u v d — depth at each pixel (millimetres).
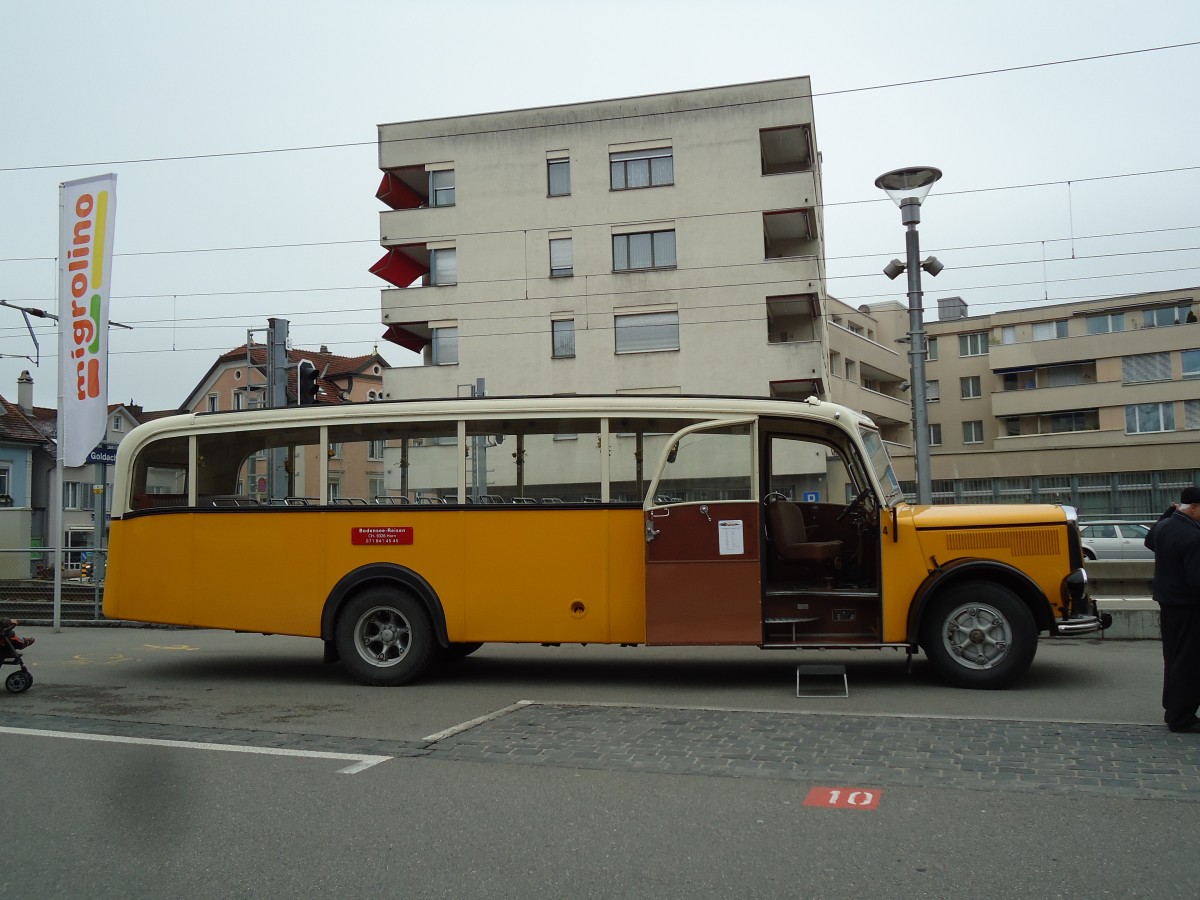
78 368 15758
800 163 40188
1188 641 6887
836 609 9273
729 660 11422
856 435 9508
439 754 6766
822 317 40031
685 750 6719
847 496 9922
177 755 6883
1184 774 5863
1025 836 4879
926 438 14578
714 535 9258
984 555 9062
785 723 7512
